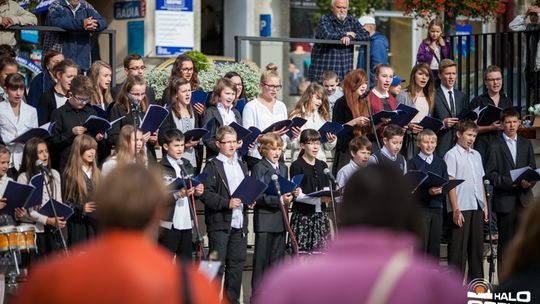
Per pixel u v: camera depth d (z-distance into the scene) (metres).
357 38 23.98
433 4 25.80
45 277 6.92
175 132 17.36
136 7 29.84
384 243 6.53
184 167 17.45
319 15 36.69
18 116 17.92
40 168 15.98
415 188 18.66
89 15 21.42
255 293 17.94
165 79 22.12
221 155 17.84
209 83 22.83
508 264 7.66
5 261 15.84
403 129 20.00
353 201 6.63
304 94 20.66
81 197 16.69
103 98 19.42
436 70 24.72
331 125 19.41
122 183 7.06
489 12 26.38
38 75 19.92
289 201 17.70
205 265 8.27
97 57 22.70
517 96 24.44
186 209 17.39
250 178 17.06
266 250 18.03
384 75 20.78
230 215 17.52
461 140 20.20
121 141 16.88
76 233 16.86
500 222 20.59
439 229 19.53
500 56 24.59
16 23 21.02
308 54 34.56
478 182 20.19
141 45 29.72
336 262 6.54
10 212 16.14
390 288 6.37
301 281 6.50
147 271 6.88
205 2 34.50
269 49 29.30
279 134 18.95
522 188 20.47
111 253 6.93
